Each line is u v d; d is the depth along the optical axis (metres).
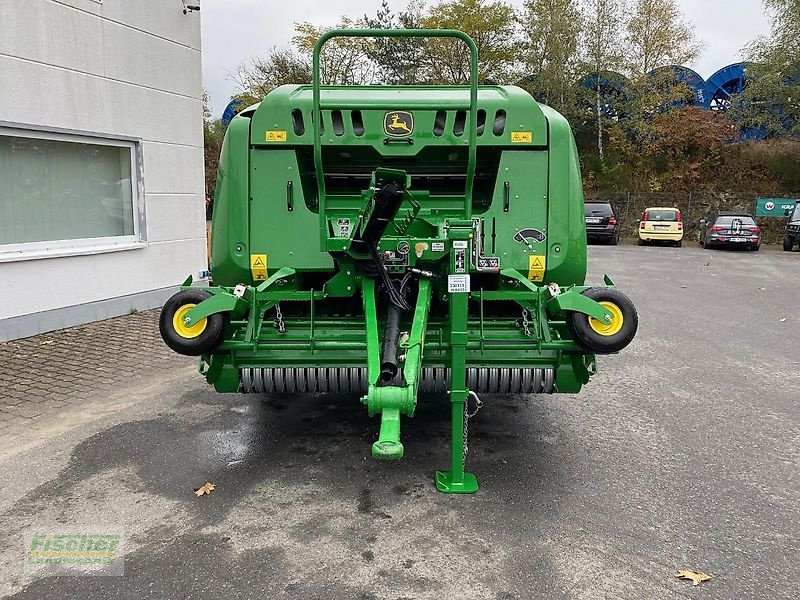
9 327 7.95
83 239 9.05
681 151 34.78
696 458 4.91
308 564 3.44
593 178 35.16
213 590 3.21
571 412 5.97
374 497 4.22
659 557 3.53
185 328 4.08
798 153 33.03
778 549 3.62
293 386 4.43
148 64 9.84
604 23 35.12
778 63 28.72
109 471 4.59
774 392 6.65
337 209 4.99
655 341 9.02
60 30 8.34
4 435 5.24
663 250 24.89
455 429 4.23
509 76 36.31
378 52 34.81
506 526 3.85
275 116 4.61
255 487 4.36
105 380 6.70
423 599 3.14
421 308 4.06
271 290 4.62
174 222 10.60
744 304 12.20
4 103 7.69
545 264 4.70
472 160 4.03
